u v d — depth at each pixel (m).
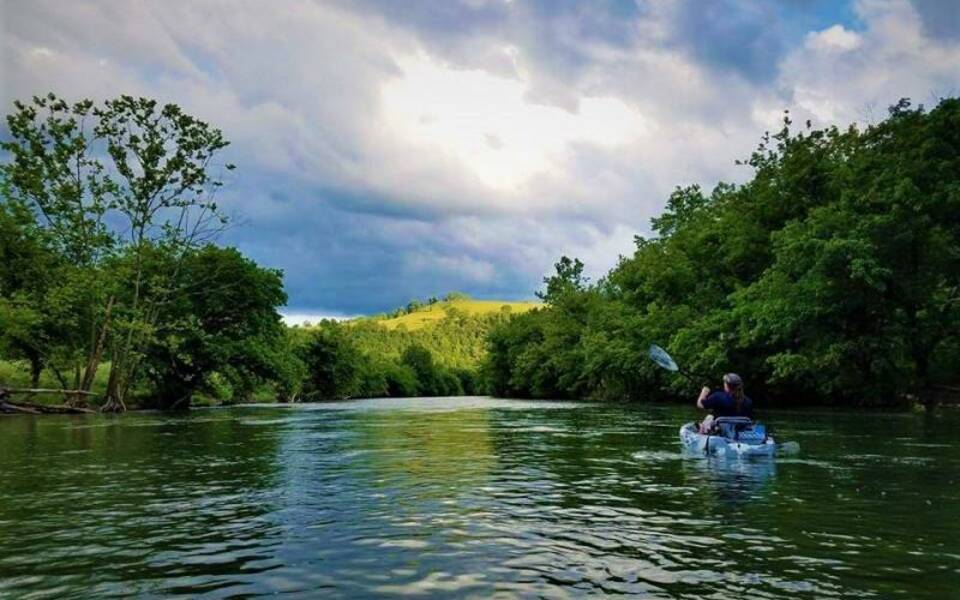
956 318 27.23
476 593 4.39
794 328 29.72
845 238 27.34
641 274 49.75
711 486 8.77
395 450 13.90
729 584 4.57
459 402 60.38
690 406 39.88
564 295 72.00
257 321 45.12
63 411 34.09
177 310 41.34
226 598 4.33
